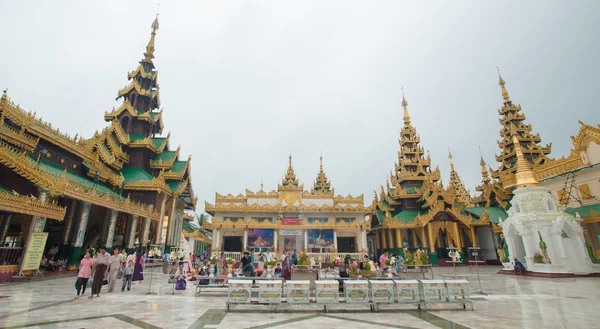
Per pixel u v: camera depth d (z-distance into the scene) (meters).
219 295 15.00
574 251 24.06
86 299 12.80
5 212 19.53
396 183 54.50
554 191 35.44
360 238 43.78
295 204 46.94
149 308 11.10
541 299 13.24
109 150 35.81
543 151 44.00
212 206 44.12
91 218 35.09
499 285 18.56
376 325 8.64
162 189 36.91
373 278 14.11
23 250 18.09
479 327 8.38
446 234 42.75
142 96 46.19
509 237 27.62
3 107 21.50
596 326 8.45
